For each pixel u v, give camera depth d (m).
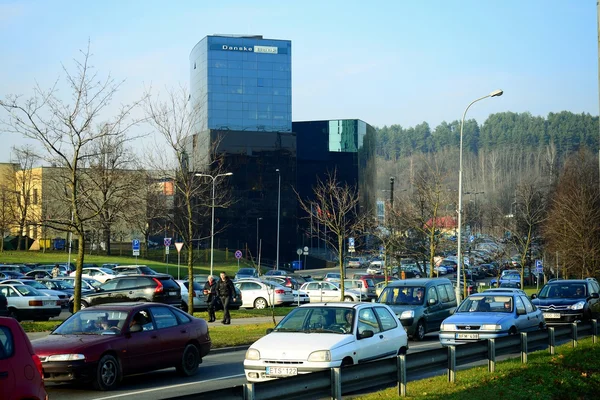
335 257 98.50
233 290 29.70
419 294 24.62
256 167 94.50
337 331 13.27
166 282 32.53
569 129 193.88
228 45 98.81
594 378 14.85
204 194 66.25
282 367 12.34
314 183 107.81
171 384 14.91
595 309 26.94
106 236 72.00
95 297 32.44
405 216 48.81
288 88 100.25
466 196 132.62
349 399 11.41
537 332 16.92
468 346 13.81
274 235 95.00
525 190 62.31
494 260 61.72
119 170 39.59
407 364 11.81
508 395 12.12
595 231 55.28
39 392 9.09
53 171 46.62
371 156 116.81
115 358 14.14
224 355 20.36
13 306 30.95
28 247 84.00
